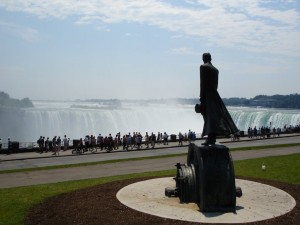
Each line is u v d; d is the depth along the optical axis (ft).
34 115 255.91
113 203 50.90
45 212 49.96
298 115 316.81
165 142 166.61
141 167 96.17
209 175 47.52
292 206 49.21
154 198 53.21
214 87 50.85
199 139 184.85
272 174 79.97
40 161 115.24
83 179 78.64
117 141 155.43
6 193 63.87
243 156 114.32
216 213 45.91
